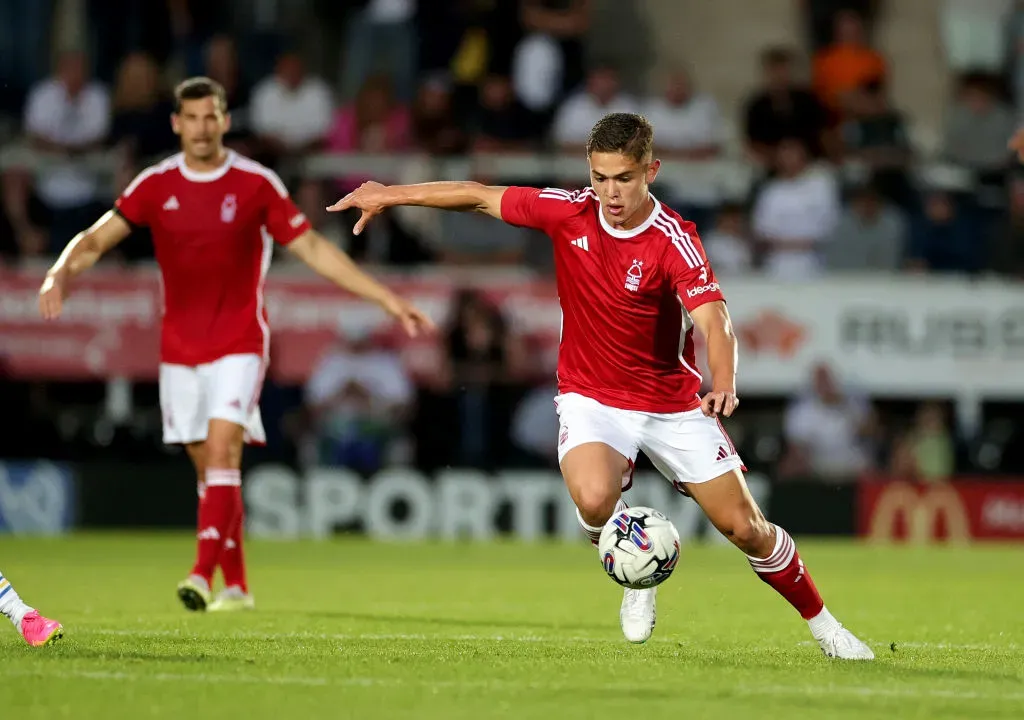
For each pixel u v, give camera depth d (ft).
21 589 126.93
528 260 212.43
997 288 208.54
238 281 106.52
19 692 61.67
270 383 203.51
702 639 89.66
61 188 208.33
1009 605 121.90
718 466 77.05
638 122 73.82
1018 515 213.25
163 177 105.60
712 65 267.80
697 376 79.77
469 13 236.43
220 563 108.47
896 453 215.10
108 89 235.40
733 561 175.42
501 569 159.22
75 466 205.36
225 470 104.32
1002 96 232.94
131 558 166.40
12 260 206.80
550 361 205.46
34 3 237.25
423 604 116.78
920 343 208.74
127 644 79.20
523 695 62.49
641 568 71.97
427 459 205.67
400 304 106.52
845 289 208.23
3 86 237.25
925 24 271.69
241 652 76.43
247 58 233.76
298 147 218.38
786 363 208.23
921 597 129.70
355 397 201.98
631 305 77.30
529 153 219.41
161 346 108.06
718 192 223.71
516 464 207.41
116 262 202.28
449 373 203.92
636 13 268.21
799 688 65.46
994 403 217.15
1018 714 59.26
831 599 127.24
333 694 62.13
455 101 231.50
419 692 62.95
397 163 213.05
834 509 211.41
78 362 199.11
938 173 222.48
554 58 234.99
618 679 67.62
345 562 167.73
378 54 234.38
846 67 232.32
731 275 208.95
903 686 66.85
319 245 107.14
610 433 78.23
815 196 216.54
